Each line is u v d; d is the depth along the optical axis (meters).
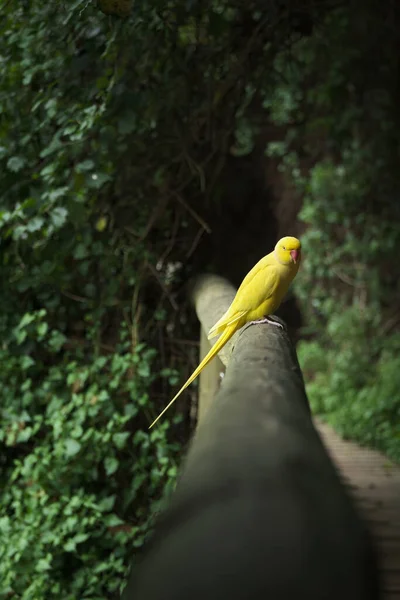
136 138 5.19
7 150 4.96
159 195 5.52
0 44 4.92
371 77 8.31
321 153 14.37
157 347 5.63
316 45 8.07
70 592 4.86
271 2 5.59
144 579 1.05
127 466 5.32
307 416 1.71
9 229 4.99
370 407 12.01
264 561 0.99
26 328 5.31
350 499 1.28
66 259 5.47
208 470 1.26
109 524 4.96
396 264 14.41
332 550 1.05
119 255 5.50
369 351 14.58
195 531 1.07
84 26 4.69
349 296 15.43
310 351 15.62
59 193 4.77
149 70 5.21
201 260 5.89
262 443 1.35
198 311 4.73
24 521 4.97
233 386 1.89
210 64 5.61
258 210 6.81
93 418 5.25
